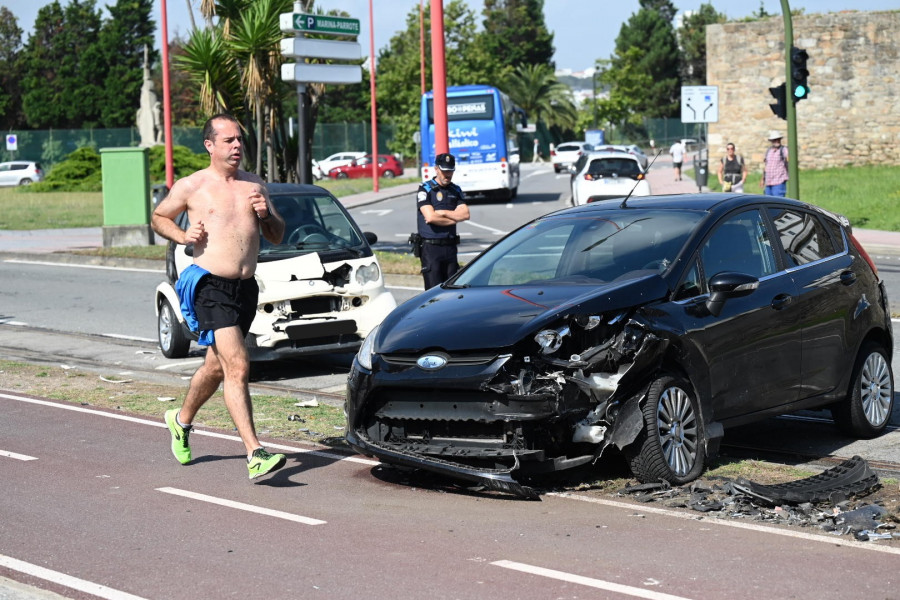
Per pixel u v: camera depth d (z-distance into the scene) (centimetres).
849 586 826
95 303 2928
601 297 1141
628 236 1280
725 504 1062
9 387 1786
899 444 1383
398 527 1013
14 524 1041
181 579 872
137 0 16312
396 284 3106
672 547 935
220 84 4134
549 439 1099
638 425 1098
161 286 2103
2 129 16362
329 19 3100
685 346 1152
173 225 1165
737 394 1223
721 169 4366
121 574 888
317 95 4200
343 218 1998
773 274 1302
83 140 12181
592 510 1061
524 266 1302
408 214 5928
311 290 1823
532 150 15862
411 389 1131
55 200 7975
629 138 16162
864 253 1466
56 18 16275
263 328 1806
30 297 3078
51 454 1335
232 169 1177
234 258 1162
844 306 1370
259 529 1013
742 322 1223
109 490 1166
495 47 19888
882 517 1004
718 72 7669
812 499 1062
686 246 1229
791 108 3641
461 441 1121
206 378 1231
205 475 1227
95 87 15712
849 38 7462
